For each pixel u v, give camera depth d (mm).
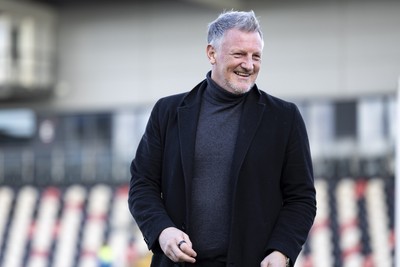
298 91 50688
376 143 44625
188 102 9375
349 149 44969
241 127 9156
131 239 44781
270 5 51125
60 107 54906
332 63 50156
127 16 53719
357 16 49844
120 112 49625
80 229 46219
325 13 50281
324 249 41938
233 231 8992
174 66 52969
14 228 47312
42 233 46688
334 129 45625
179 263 9102
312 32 50469
